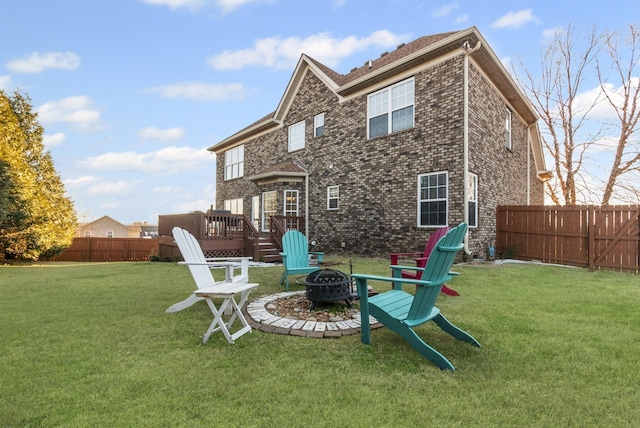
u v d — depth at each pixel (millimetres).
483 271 7594
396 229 10586
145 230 47781
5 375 2486
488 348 3010
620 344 3074
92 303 4785
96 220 49875
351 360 2768
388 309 2982
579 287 5754
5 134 12891
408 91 10445
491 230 10461
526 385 2336
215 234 10836
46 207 13383
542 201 17625
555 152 17078
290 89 14820
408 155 10320
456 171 9172
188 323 3799
